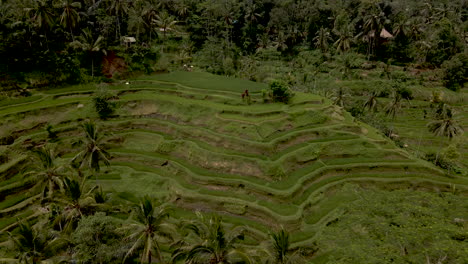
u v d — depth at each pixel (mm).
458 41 91688
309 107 55250
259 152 45344
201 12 98375
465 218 36781
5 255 29391
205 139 47781
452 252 30672
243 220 36375
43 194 33188
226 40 92250
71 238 27719
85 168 42688
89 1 76125
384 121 72188
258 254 26172
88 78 60938
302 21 104750
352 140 50188
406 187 43781
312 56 95875
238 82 66250
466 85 86000
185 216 36594
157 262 30688
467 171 49719
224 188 40844
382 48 97875
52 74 57156
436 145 65188
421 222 35594
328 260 31500
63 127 48188
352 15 105125
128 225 28578
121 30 78562
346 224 36125
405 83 82562
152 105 54875
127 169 43344
